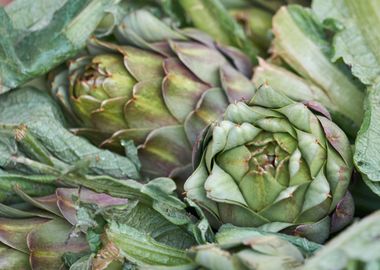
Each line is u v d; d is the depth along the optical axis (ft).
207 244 1.79
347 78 2.07
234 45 2.24
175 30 2.17
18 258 1.92
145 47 2.12
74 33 2.12
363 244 1.65
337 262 1.65
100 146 2.09
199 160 1.93
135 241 1.85
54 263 1.90
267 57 2.27
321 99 2.07
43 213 1.96
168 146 2.05
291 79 2.08
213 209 1.91
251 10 2.31
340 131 1.90
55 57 2.12
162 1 2.22
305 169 1.85
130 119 2.05
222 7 2.23
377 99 1.98
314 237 1.87
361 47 2.08
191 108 2.04
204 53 2.09
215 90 2.04
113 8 2.14
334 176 1.86
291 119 1.86
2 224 1.94
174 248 1.86
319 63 2.10
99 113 2.05
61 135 2.05
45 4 2.18
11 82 2.12
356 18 2.09
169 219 1.89
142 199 1.90
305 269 1.65
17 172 2.03
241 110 1.87
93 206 1.88
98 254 1.83
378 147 1.92
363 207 1.96
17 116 2.11
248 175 1.85
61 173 1.88
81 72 2.10
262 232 1.83
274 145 1.86
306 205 1.85
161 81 2.05
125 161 2.05
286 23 2.15
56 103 2.15
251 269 1.71
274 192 1.85
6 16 2.10
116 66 2.07
